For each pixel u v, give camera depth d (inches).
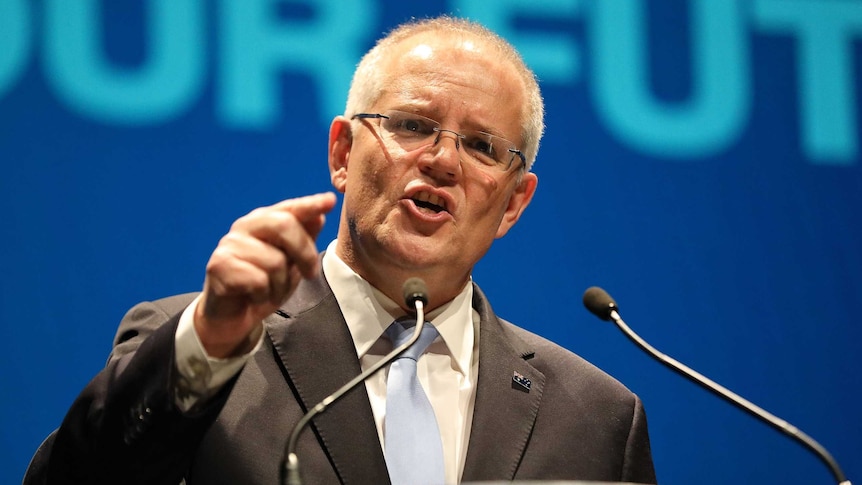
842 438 437.4
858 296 451.2
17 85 398.3
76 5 406.6
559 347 287.4
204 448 229.6
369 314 260.5
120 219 399.2
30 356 384.2
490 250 429.1
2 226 389.1
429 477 237.1
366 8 432.1
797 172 457.1
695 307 439.2
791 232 452.1
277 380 243.9
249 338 201.2
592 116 445.4
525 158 278.5
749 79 461.1
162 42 412.5
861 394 442.3
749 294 443.8
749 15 466.0
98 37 407.2
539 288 429.4
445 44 271.7
